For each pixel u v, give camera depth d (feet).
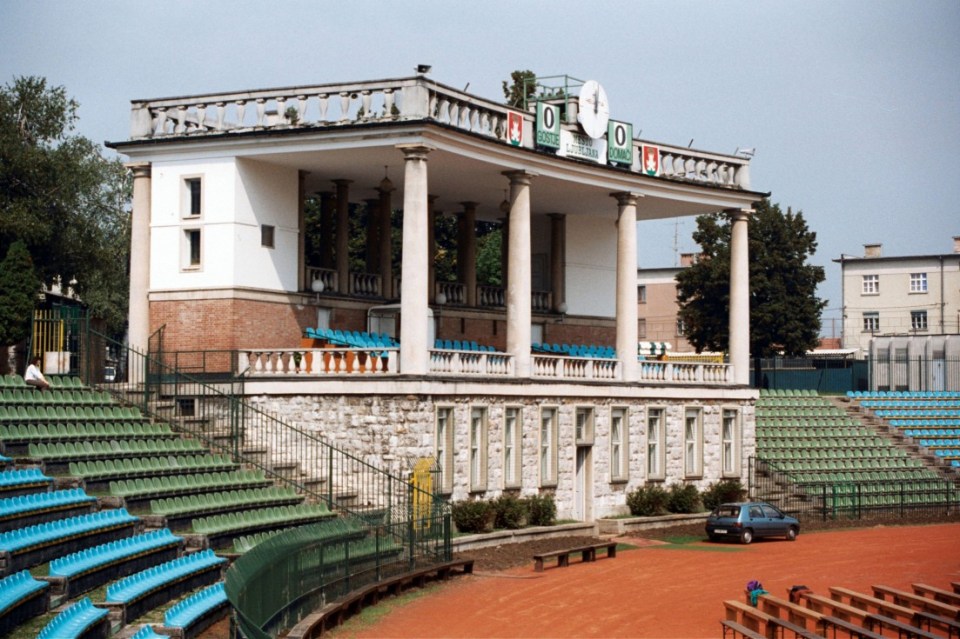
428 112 127.54
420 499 119.24
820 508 168.66
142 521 94.07
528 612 96.84
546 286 174.70
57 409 110.11
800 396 205.67
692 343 254.68
